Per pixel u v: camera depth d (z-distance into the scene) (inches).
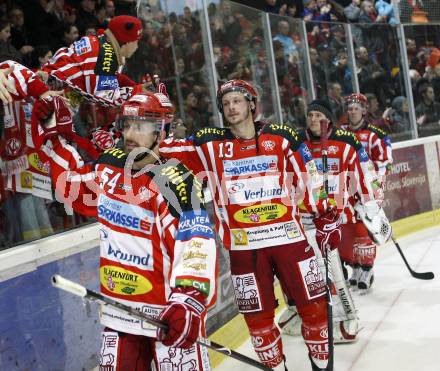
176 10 186.5
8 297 102.1
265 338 128.7
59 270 115.6
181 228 82.8
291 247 126.5
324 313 128.6
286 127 129.1
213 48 203.2
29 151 112.0
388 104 313.7
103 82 117.6
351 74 295.0
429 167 324.2
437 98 339.0
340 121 284.2
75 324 119.3
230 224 128.1
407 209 308.5
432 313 181.5
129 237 86.8
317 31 273.6
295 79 255.3
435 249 267.6
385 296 204.8
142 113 87.5
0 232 103.3
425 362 145.1
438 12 346.9
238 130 126.3
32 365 107.1
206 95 198.4
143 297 86.8
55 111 95.6
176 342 78.3
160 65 178.2
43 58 148.8
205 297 80.2
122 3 177.5
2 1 145.6
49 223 116.8
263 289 127.8
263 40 235.0
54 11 159.2
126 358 88.4
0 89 96.9
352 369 146.3
